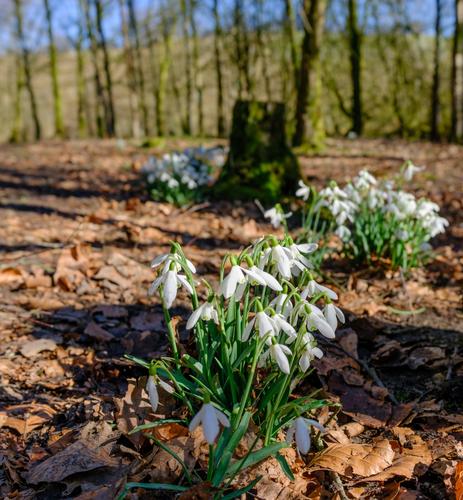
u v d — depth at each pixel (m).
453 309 0.79
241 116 1.49
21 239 1.10
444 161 2.29
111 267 0.88
